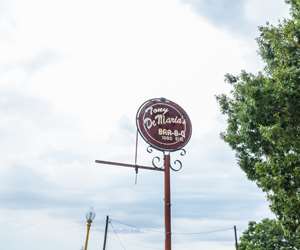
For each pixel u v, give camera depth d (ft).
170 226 38.29
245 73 51.16
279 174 44.70
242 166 52.70
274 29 46.32
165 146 42.04
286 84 41.32
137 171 40.45
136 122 41.91
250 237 113.80
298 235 48.49
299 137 41.52
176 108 43.96
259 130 45.16
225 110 55.67
